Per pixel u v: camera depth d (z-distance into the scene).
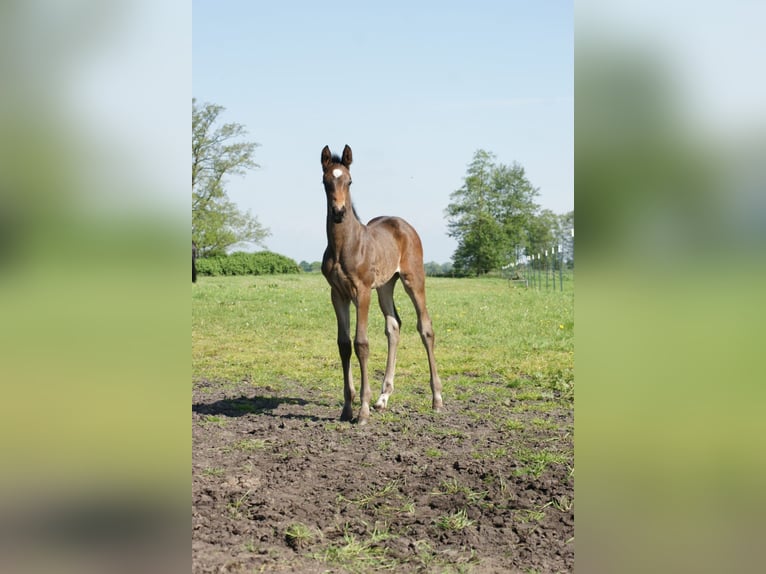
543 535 3.99
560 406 7.43
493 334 12.56
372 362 10.06
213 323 14.20
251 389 8.35
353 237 6.76
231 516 4.16
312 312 16.28
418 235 7.75
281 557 3.60
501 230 57.59
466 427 6.55
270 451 5.67
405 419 6.88
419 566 3.58
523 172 58.78
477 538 3.95
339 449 5.75
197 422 6.59
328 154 6.85
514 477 4.95
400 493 4.70
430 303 18.86
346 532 4.01
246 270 38.81
